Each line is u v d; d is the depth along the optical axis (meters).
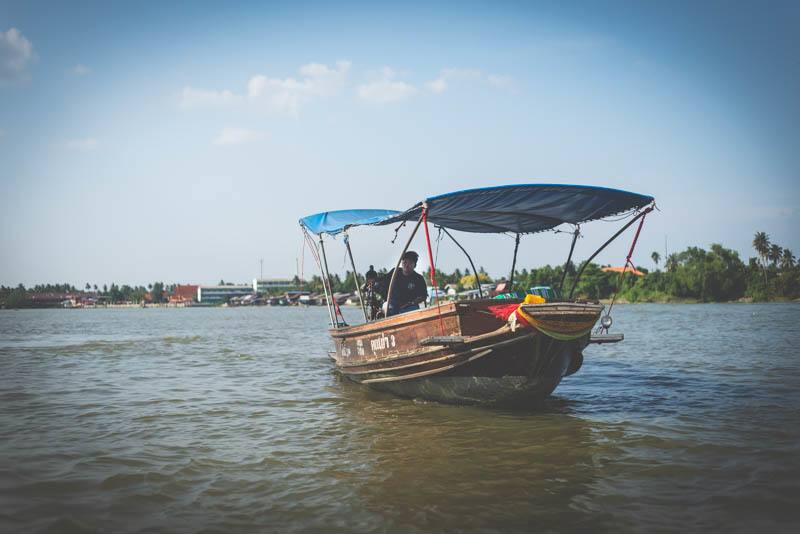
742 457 5.87
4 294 196.62
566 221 9.71
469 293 10.20
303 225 11.33
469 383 8.36
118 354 18.23
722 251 98.31
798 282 88.69
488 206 8.46
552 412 8.33
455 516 4.49
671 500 4.75
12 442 6.82
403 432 7.23
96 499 4.89
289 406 9.13
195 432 7.36
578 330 7.55
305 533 4.21
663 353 15.83
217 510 4.66
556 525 4.30
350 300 105.31
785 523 4.25
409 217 8.52
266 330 35.09
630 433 6.96
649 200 7.76
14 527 4.29
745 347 16.94
